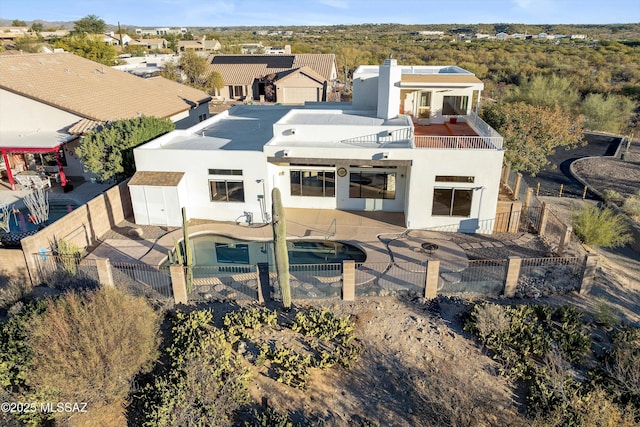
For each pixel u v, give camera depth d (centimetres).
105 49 6675
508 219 2031
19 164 2959
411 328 1405
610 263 1834
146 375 1233
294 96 5819
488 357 1296
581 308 1499
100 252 1905
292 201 2334
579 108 4531
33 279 1658
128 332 1194
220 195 2186
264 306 1516
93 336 1144
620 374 1197
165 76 5888
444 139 2198
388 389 1202
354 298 1542
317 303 1523
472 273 1669
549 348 1291
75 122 2866
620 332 1352
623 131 4328
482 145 2064
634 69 6134
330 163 2038
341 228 2084
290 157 2052
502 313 1386
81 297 1297
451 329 1400
